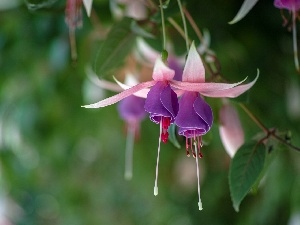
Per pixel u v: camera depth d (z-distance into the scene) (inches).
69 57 26.4
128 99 18.3
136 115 18.2
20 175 34.2
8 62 28.4
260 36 24.9
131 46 18.4
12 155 32.6
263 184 27.5
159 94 13.1
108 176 36.4
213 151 29.7
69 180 36.3
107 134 31.6
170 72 13.1
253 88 25.1
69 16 17.4
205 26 23.7
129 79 19.7
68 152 32.8
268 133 15.5
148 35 18.6
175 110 13.1
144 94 13.7
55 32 26.6
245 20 24.6
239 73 23.4
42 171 35.0
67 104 29.6
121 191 37.2
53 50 26.5
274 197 26.7
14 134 31.3
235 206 15.0
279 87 25.6
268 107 25.6
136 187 33.7
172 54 19.5
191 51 13.0
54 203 43.5
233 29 24.4
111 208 38.1
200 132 13.4
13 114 30.6
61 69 27.3
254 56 25.0
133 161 30.9
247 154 15.2
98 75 18.0
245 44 24.8
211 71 15.8
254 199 28.6
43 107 29.6
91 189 37.4
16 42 27.7
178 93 13.6
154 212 33.9
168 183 31.8
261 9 24.6
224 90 13.3
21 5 26.7
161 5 14.3
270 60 25.2
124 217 38.2
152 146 30.1
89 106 13.0
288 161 26.0
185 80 13.2
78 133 31.3
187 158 30.7
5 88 29.6
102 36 24.4
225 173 29.8
